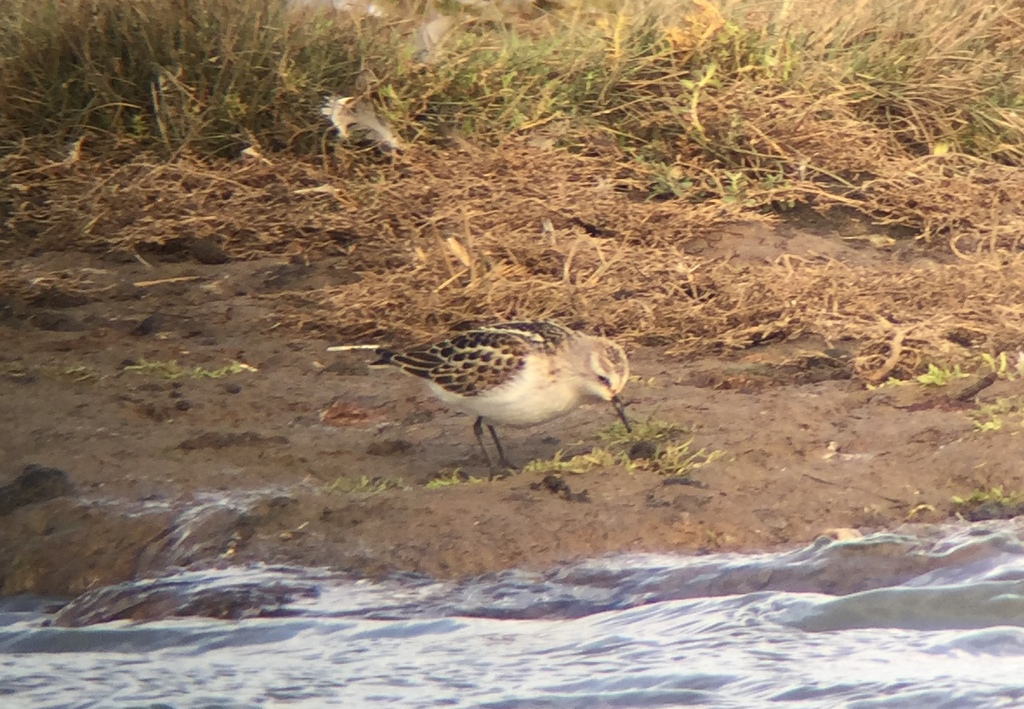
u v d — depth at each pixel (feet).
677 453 33.65
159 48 58.90
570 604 28.48
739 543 30.63
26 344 43.09
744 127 55.01
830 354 40.96
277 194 53.52
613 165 54.80
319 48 59.11
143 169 54.95
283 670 25.88
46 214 53.67
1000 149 56.44
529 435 36.04
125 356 42.09
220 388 39.42
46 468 32.94
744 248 49.73
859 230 51.90
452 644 26.71
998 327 41.32
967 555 28.73
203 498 32.42
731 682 24.73
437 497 31.96
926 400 37.14
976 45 61.11
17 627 28.48
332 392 39.04
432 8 63.00
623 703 24.12
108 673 25.95
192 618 28.40
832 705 23.81
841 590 28.30
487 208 51.34
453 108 57.67
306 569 29.76
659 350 42.52
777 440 34.81
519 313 44.45
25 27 60.23
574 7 65.57
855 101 57.72
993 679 24.53
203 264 50.67
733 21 60.18
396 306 44.93
